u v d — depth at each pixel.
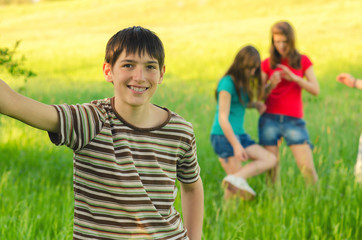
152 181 1.71
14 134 5.98
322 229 3.61
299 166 4.46
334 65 15.84
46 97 6.96
